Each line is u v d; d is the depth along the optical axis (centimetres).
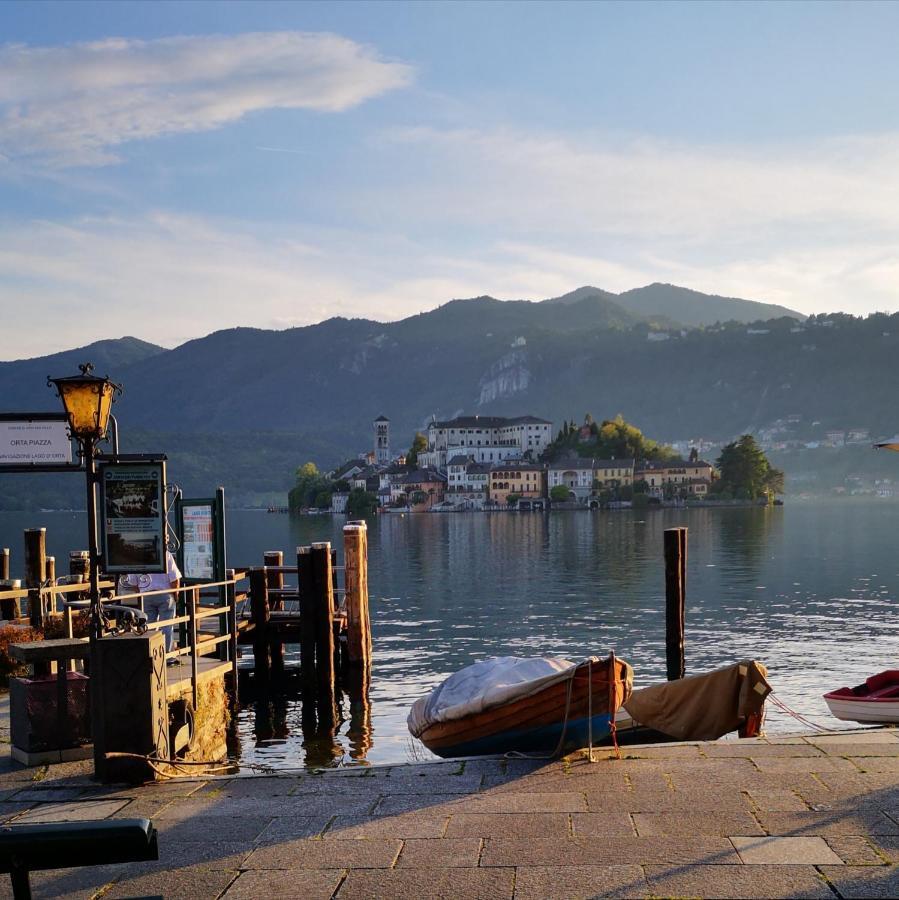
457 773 1190
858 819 954
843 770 1130
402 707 3030
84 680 1323
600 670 1344
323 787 1147
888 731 1345
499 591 7206
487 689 1457
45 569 2995
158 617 1992
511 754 1276
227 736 2625
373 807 1059
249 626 3266
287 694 3180
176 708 1828
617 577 8150
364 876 860
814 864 844
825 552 10738
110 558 1741
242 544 14250
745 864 849
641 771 1160
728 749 1255
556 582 7831
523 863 873
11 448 1748
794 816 970
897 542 12275
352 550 3353
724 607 5991
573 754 1272
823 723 2659
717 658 4175
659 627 5175
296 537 16400
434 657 4266
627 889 808
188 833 996
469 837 948
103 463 1742
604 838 928
